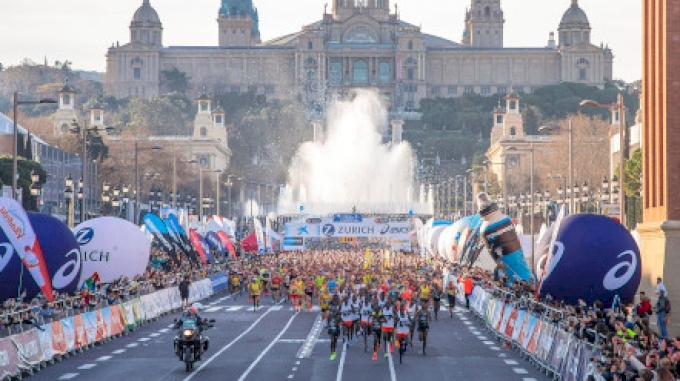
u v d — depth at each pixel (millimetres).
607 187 130375
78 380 49969
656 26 66688
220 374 52125
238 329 76000
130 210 196000
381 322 58219
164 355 59688
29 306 59281
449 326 78438
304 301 93562
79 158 196250
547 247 66000
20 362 50781
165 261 113188
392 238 147125
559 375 48750
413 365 56000
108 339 67438
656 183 66250
